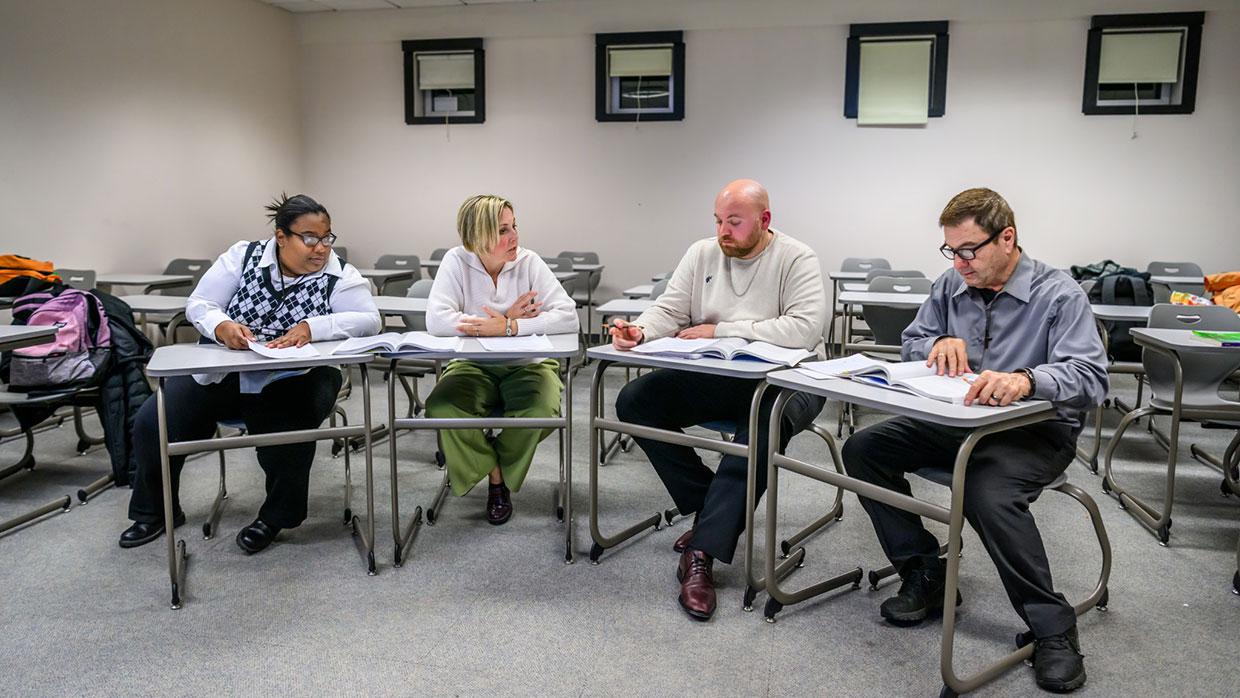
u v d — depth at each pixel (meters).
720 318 2.34
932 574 1.94
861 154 6.18
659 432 2.05
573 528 2.49
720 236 2.25
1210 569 2.21
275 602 2.01
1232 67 5.60
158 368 1.86
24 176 4.60
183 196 5.79
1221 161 5.71
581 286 6.41
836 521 2.55
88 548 2.33
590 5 6.38
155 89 5.50
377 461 3.21
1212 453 3.29
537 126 6.63
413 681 1.67
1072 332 1.74
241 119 6.32
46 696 1.60
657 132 6.45
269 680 1.67
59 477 2.97
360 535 2.38
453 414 2.34
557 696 1.62
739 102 6.29
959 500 1.51
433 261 6.45
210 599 2.02
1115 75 5.74
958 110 6.00
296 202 2.33
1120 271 4.85
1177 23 5.58
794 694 1.63
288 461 2.29
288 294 2.38
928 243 6.18
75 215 4.94
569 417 2.19
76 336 2.66
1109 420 3.85
